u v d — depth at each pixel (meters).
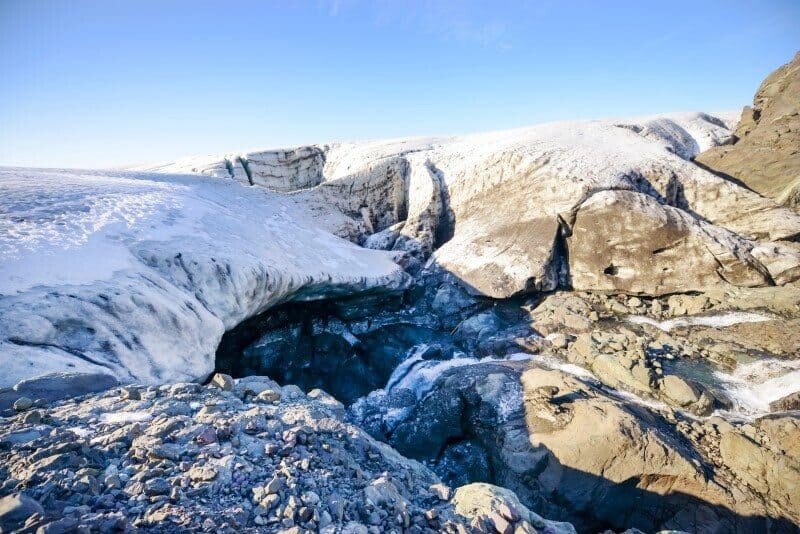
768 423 9.85
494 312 19.66
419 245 26.12
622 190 20.69
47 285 9.09
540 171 24.02
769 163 22.45
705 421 11.07
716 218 20.33
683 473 9.34
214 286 12.91
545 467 10.37
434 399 13.66
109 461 4.12
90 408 5.52
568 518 10.00
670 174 22.11
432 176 29.42
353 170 33.31
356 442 5.84
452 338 19.12
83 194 15.09
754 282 16.33
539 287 19.58
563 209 21.41
